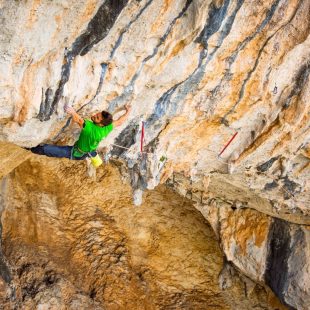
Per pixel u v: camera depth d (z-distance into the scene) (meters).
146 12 5.49
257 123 7.84
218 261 13.12
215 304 12.41
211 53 6.39
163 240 13.09
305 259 11.19
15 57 5.26
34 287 10.52
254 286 12.74
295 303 11.39
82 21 5.25
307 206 10.16
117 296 11.59
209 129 7.94
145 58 6.09
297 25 6.28
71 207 12.72
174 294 12.38
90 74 5.96
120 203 13.27
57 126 6.68
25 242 11.31
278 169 8.88
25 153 9.03
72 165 13.12
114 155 8.09
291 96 7.25
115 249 12.45
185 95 7.04
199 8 5.57
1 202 11.09
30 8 4.84
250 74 6.86
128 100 6.63
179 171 9.02
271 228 11.89
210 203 12.08
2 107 5.67
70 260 11.70
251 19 6.08
